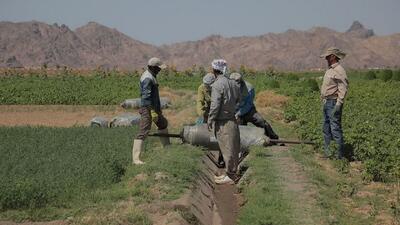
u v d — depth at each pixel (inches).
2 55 7150.6
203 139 552.7
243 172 522.0
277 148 589.6
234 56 7524.6
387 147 546.6
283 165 510.0
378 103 1026.7
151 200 384.5
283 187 438.6
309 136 647.8
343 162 525.7
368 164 484.4
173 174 444.5
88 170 437.7
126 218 343.6
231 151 474.6
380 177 485.1
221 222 402.3
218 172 547.2
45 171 436.8
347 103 1024.9
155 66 502.3
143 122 493.0
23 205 367.2
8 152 529.3
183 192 407.2
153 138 625.3
